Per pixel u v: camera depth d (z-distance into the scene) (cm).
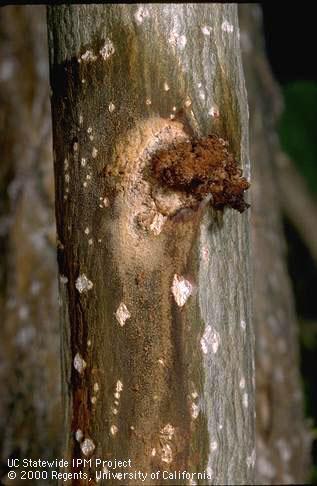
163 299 59
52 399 110
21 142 111
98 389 60
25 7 112
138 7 58
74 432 61
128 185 58
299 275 195
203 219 59
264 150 133
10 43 112
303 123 204
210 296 60
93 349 60
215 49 60
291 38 219
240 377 61
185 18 59
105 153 59
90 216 59
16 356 110
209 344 60
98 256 59
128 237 59
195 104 59
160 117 58
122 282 59
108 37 59
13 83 112
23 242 111
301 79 227
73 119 60
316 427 154
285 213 166
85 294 60
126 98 59
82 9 59
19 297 111
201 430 60
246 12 135
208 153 58
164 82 58
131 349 59
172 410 59
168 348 59
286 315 130
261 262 127
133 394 59
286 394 126
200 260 59
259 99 134
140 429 59
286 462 124
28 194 111
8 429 109
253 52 135
